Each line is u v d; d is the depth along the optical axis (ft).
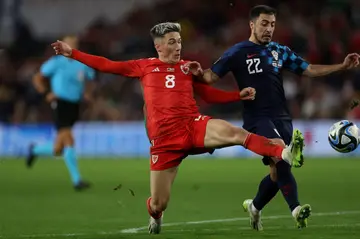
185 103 96.37
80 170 226.38
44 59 326.24
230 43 326.65
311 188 169.99
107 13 358.64
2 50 322.75
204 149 95.61
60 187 180.34
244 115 103.19
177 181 191.31
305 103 286.66
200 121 94.84
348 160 256.11
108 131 285.02
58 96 175.42
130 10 356.79
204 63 318.24
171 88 96.78
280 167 96.58
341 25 317.01
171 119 95.50
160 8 351.67
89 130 286.25
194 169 228.02
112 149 284.41
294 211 94.38
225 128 91.91
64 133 175.73
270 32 102.01
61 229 109.70
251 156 282.56
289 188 96.17
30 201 150.30
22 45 337.52
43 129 287.07
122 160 266.57
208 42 327.88
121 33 346.54
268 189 100.32
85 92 184.96
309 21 321.11
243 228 106.22
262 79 101.81
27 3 357.82
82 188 174.29
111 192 166.91
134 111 303.68
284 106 103.19
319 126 274.98
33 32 357.00
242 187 175.22
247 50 102.47
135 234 101.40
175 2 351.25
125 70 98.84
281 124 101.71
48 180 199.62
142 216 124.57
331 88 292.81
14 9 345.51
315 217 118.32
